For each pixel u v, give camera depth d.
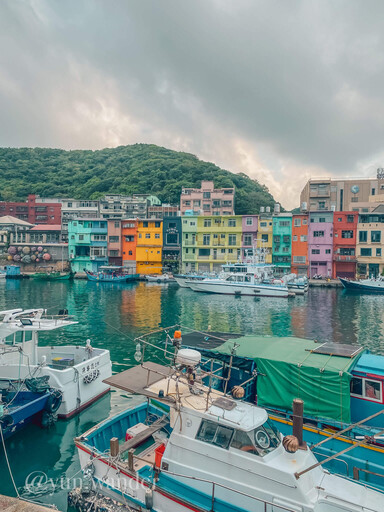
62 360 15.04
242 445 7.46
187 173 102.69
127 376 9.96
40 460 11.03
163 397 8.66
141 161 116.69
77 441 9.83
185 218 69.00
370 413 10.76
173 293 48.97
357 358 11.87
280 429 11.05
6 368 13.87
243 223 66.81
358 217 61.34
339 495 7.16
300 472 6.99
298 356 12.02
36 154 127.25
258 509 7.08
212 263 68.12
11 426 11.29
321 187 78.38
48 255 71.12
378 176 78.50
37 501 9.30
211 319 32.56
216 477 7.57
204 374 9.74
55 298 43.44
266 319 32.97
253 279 48.19
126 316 33.03
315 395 10.91
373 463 9.41
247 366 12.42
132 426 11.42
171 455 8.27
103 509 8.41
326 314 35.41
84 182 109.88
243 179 111.12
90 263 70.38
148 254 69.94
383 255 59.62
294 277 56.44
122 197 88.25
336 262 62.06
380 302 42.62
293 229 63.84
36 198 91.75
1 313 14.79
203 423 7.96
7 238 77.94
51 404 12.62
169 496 7.86
